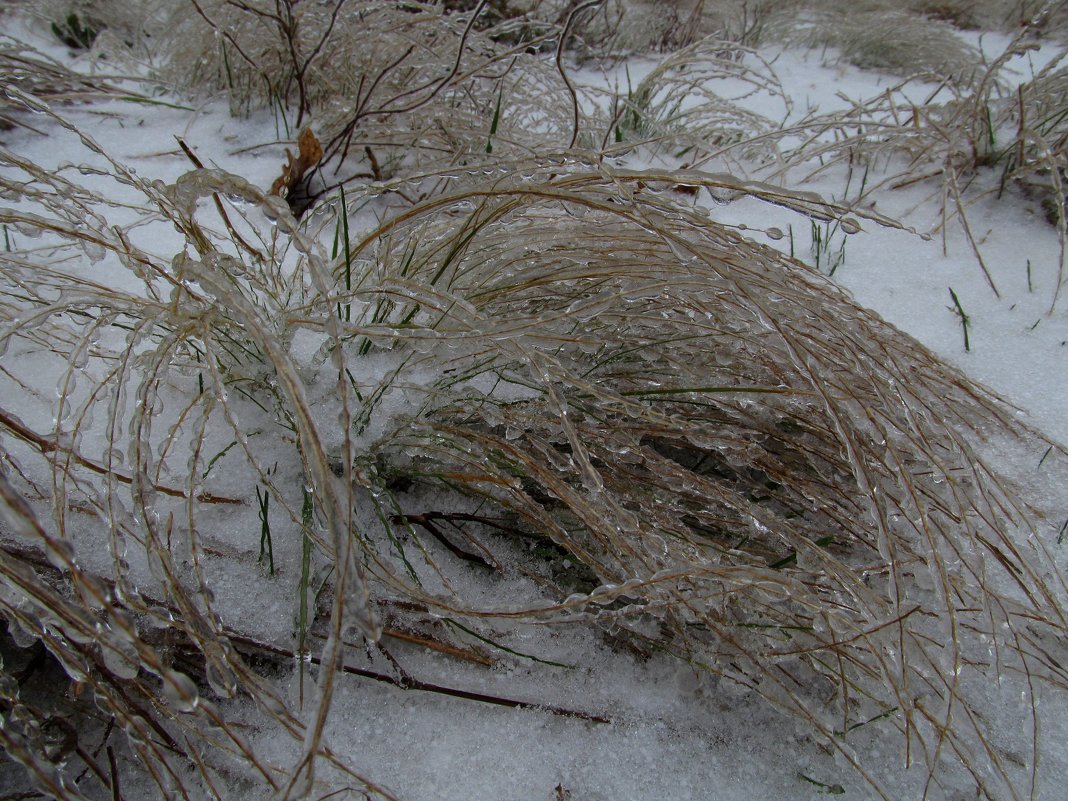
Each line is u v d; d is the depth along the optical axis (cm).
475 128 68
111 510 30
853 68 129
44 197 38
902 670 32
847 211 38
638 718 36
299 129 72
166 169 67
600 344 36
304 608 33
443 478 39
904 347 44
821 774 34
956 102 82
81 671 27
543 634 38
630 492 39
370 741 33
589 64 119
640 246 42
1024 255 68
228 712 33
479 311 42
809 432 43
